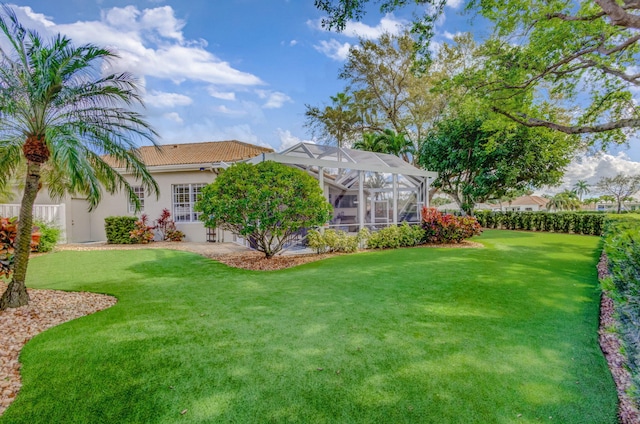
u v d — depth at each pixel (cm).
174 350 345
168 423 235
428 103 2312
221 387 277
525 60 1008
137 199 713
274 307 487
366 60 2342
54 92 493
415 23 849
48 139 462
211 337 378
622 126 891
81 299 540
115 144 595
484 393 264
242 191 848
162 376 294
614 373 293
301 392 269
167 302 518
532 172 1727
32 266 841
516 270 727
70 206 1458
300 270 767
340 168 1146
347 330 394
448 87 1160
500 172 1700
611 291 279
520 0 923
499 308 470
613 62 997
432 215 1255
